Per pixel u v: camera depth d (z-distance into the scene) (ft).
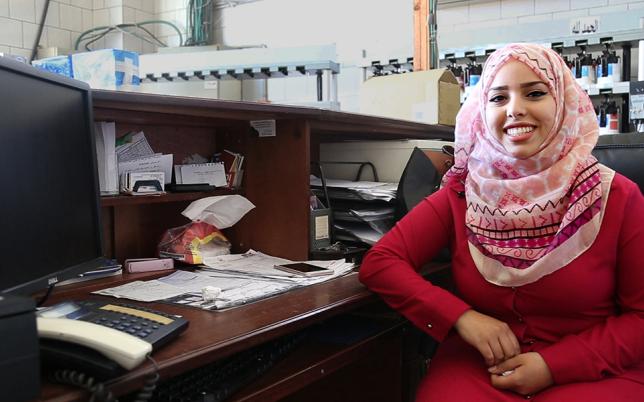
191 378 3.13
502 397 3.34
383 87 7.18
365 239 5.25
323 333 4.17
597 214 3.49
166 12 14.75
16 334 2.03
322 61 9.36
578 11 11.28
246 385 3.28
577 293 3.50
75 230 3.13
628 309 3.54
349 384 5.16
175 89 11.25
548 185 3.64
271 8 14.11
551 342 3.63
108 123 4.36
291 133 5.00
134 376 2.36
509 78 3.68
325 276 4.36
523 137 3.64
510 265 3.63
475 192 3.94
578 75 10.06
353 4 13.15
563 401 3.21
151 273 4.46
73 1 14.05
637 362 3.51
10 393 2.02
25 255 2.65
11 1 12.73
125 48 14.16
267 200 5.18
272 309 3.45
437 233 4.13
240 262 4.83
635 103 9.23
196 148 5.39
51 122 2.94
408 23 12.50
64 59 5.70
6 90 2.56
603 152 4.80
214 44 14.56
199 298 3.64
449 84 6.95
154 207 5.05
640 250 3.45
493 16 12.03
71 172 3.11
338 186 5.74
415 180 5.61
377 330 4.26
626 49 9.96
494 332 3.53
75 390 2.23
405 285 3.82
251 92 13.75
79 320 2.62
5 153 2.53
